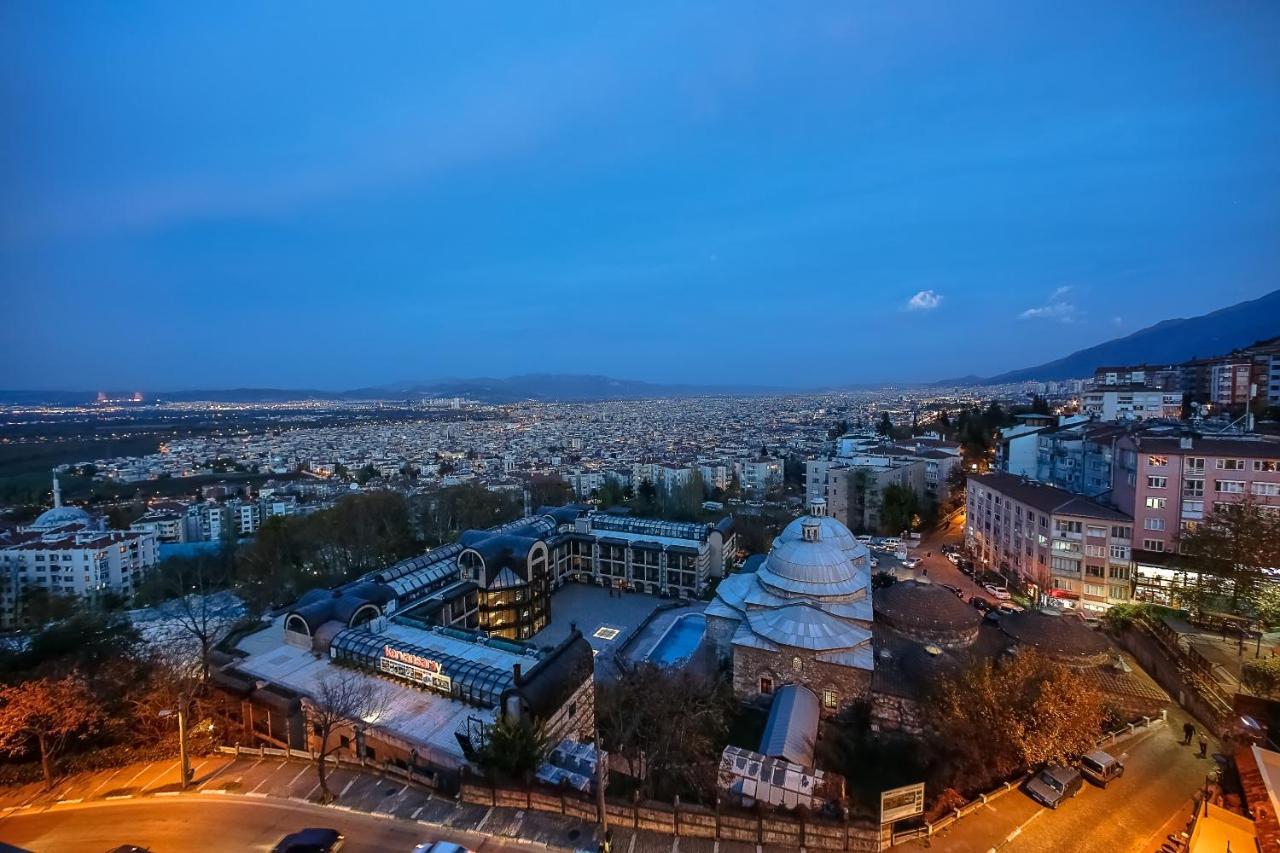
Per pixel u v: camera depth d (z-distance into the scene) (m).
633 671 71.75
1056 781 47.91
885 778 55.06
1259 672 56.09
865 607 70.69
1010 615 76.25
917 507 143.50
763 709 67.44
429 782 47.69
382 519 134.25
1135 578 86.06
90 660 70.25
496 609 93.31
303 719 57.12
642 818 42.88
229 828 43.59
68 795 48.19
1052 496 99.00
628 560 116.38
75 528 163.00
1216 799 37.88
